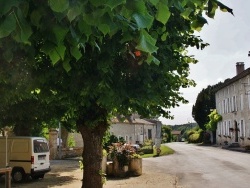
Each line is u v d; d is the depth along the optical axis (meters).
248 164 21.62
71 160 28.25
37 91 8.48
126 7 1.94
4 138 16.38
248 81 37.12
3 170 9.60
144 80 5.96
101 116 8.88
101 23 2.19
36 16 2.32
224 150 36.91
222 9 3.22
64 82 5.83
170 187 13.33
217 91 53.97
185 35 6.89
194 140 64.38
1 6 1.76
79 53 2.61
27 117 16.44
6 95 7.17
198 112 61.34
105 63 4.68
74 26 2.46
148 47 2.15
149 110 8.18
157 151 32.72
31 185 14.80
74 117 9.62
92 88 5.68
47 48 2.45
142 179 15.56
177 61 7.20
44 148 16.91
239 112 40.97
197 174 17.33
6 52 2.90
